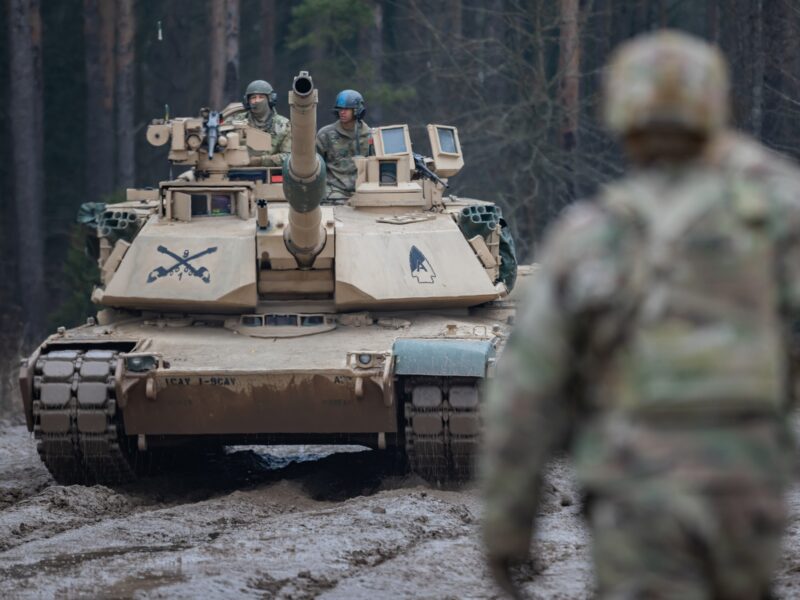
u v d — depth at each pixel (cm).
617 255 801
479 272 3338
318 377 2856
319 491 3141
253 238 3256
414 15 8494
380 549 2184
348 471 3422
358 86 8738
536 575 1966
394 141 3684
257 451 4066
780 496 789
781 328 811
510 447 812
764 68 7156
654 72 808
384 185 3594
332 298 3322
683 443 778
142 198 3894
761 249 797
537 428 810
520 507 818
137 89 9412
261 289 3272
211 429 2952
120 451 2989
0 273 8038
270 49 9038
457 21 8819
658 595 768
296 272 3256
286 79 10150
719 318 787
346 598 1798
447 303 3334
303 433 2994
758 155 830
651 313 791
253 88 3875
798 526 2245
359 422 2938
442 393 2892
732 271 793
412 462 2994
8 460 3788
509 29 9088
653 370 786
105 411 2906
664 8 8969
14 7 7462
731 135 849
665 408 782
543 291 816
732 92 6988
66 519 2623
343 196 3709
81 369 2912
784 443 807
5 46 8644
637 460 782
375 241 3294
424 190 3566
